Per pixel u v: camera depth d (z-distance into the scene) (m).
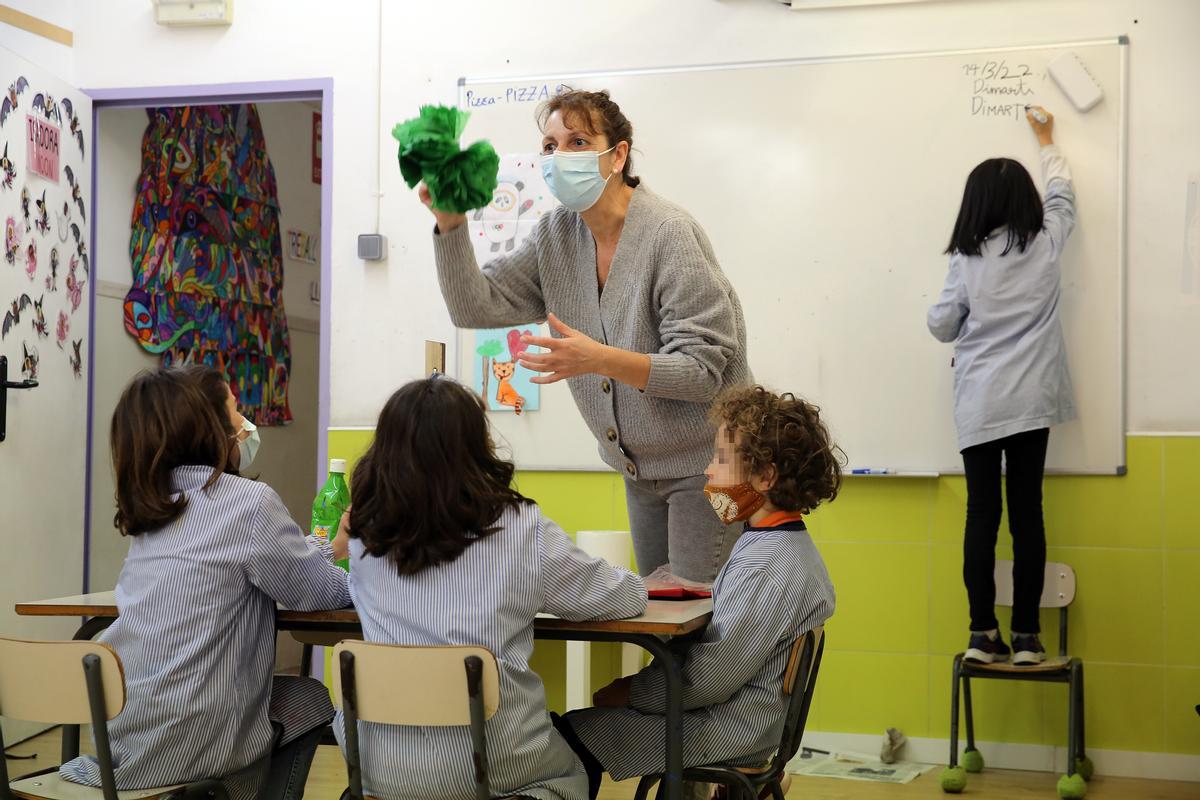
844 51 3.86
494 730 1.77
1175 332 3.61
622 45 4.04
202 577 1.95
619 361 2.18
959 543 3.73
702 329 2.28
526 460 4.06
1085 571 3.65
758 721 2.04
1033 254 3.47
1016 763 3.70
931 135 3.78
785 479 2.10
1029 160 3.71
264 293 5.45
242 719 1.97
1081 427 3.65
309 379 5.84
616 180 2.40
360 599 1.92
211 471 2.01
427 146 2.12
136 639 1.93
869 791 3.38
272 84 4.34
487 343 4.12
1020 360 3.45
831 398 3.82
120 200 4.60
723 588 2.07
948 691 3.73
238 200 5.25
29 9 4.34
